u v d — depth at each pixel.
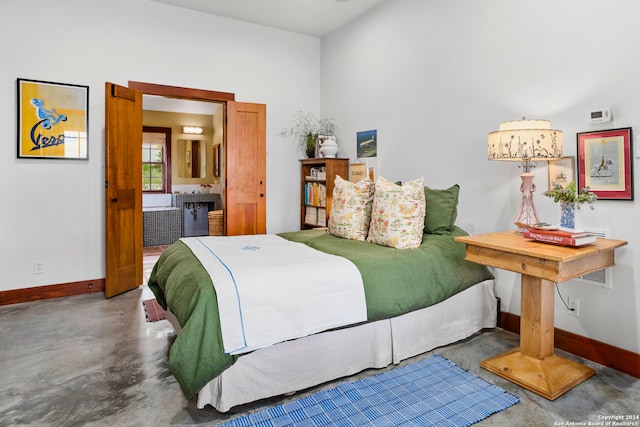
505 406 1.91
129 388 2.06
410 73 3.72
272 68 4.82
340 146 4.79
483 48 3.02
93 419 1.79
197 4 4.16
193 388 1.70
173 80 4.22
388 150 4.02
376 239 2.86
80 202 3.77
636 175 2.19
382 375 2.21
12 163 3.47
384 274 2.28
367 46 4.30
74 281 3.77
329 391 2.04
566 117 2.51
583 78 2.41
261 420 1.79
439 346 2.58
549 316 2.21
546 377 2.06
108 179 3.60
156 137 7.67
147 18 4.05
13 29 3.44
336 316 2.05
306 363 2.03
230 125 4.48
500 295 2.97
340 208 3.21
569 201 2.13
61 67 3.65
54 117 3.62
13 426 1.73
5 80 3.42
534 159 2.45
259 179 4.65
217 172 7.74
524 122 2.44
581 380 2.13
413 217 2.75
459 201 3.26
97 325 2.97
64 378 2.16
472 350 2.55
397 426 1.75
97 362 2.36
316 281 2.03
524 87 2.74
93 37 3.79
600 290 2.37
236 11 4.33
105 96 3.56
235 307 1.79
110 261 3.65
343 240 3.03
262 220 4.70
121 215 3.78
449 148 3.33
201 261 2.21
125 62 3.96
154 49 4.10
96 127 3.83
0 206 3.43
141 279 4.07
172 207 7.41
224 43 4.49
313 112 5.15
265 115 4.65
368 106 4.30
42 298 3.62
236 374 1.84
